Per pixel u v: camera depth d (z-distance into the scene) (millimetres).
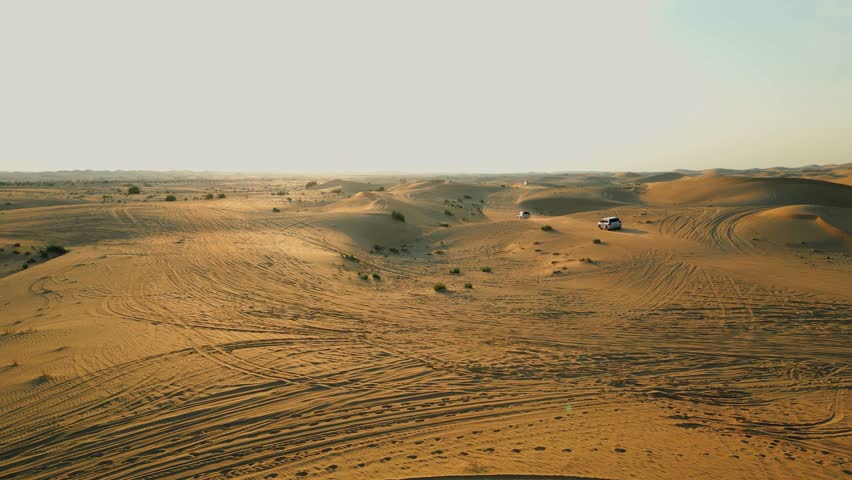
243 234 35875
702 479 7355
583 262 29922
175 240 32312
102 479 7758
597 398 11391
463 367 13312
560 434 9227
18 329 15062
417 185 99188
